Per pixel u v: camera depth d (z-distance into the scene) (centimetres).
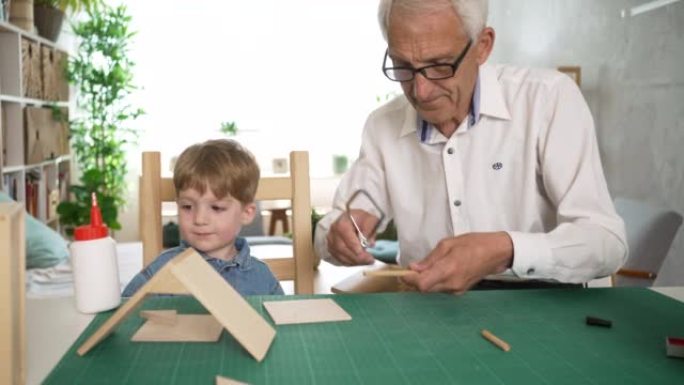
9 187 287
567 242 95
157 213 130
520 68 129
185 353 69
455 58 103
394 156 133
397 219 135
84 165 414
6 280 59
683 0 234
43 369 67
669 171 246
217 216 119
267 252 254
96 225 90
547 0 362
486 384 62
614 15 288
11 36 293
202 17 454
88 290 88
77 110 428
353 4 468
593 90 309
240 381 62
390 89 477
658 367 66
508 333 77
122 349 71
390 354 70
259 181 131
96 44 396
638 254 206
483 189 124
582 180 112
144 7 445
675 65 241
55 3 362
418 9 99
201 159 118
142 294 69
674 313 86
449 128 124
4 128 295
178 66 455
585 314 86
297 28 466
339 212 132
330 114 480
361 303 91
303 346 72
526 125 121
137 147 450
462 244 91
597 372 65
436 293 97
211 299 69
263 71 467
